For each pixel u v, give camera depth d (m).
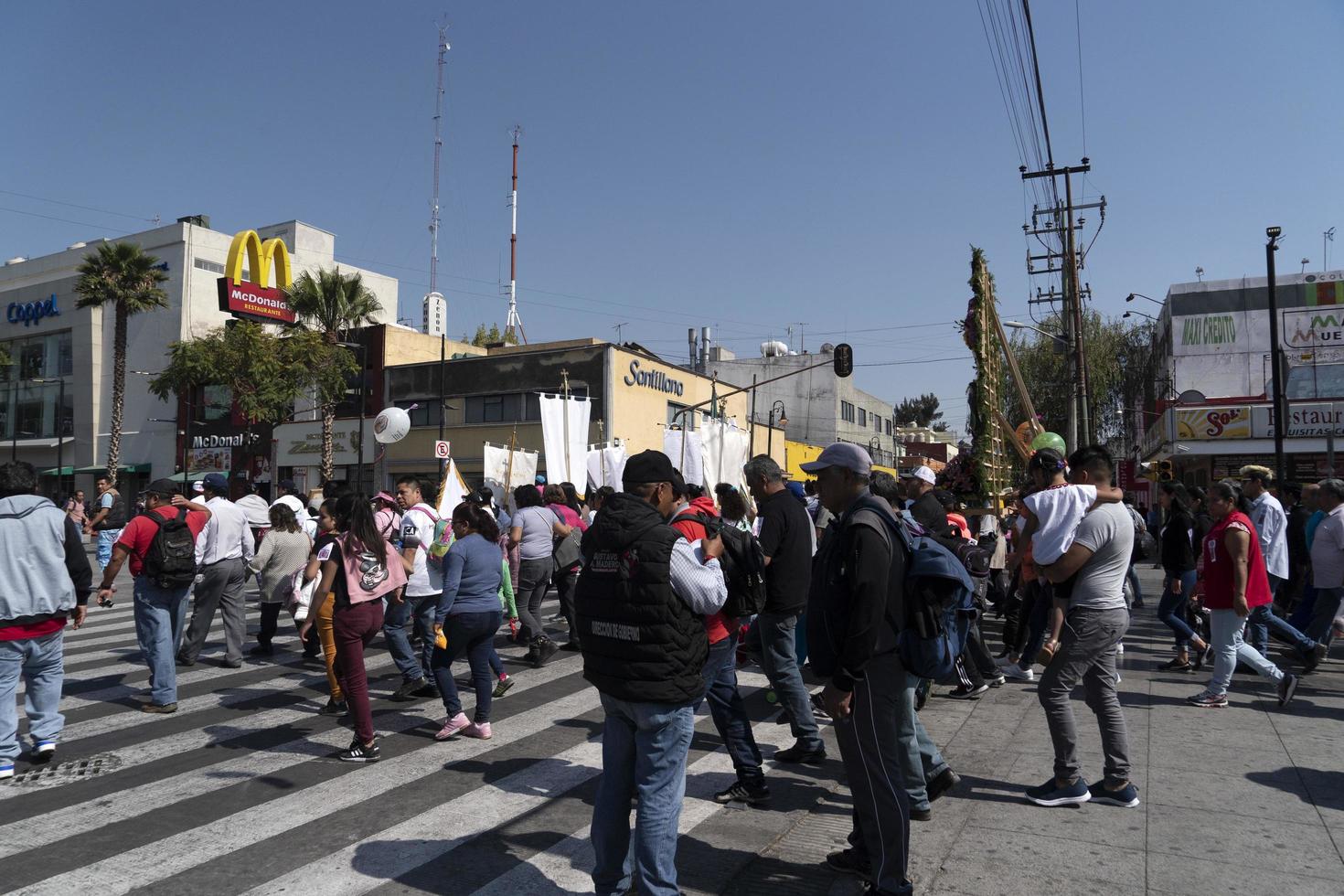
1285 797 4.56
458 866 3.88
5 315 51.66
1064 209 24.03
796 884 3.68
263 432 40.31
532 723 6.41
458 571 5.83
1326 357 30.81
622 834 3.27
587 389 30.66
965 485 11.23
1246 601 6.45
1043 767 5.16
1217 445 25.16
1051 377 37.22
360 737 5.43
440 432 31.31
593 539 3.34
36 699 5.39
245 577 8.59
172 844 4.12
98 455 47.34
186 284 44.50
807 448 45.44
